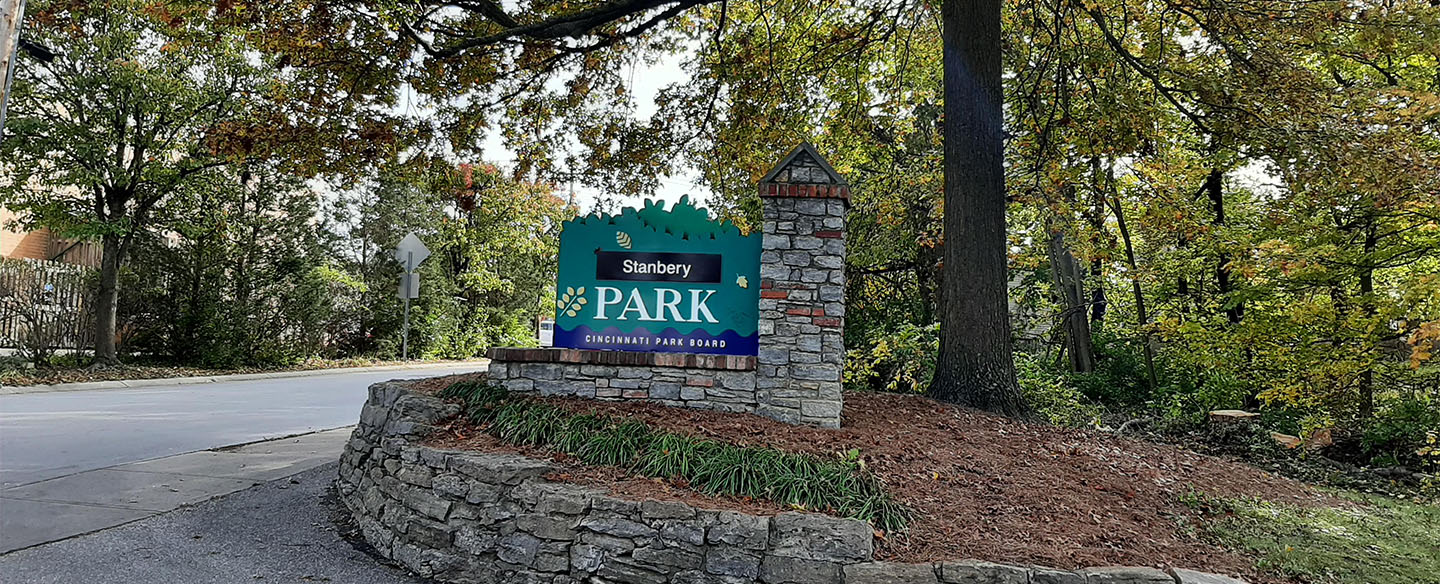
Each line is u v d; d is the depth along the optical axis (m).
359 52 10.49
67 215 15.27
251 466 7.77
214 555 5.11
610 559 4.52
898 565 4.25
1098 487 6.03
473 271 28.27
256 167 17.55
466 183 12.82
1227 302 11.80
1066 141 11.90
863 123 13.67
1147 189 12.11
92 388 14.30
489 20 11.17
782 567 4.31
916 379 11.72
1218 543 5.23
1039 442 7.15
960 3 9.05
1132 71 11.88
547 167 13.59
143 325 17.72
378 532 5.43
